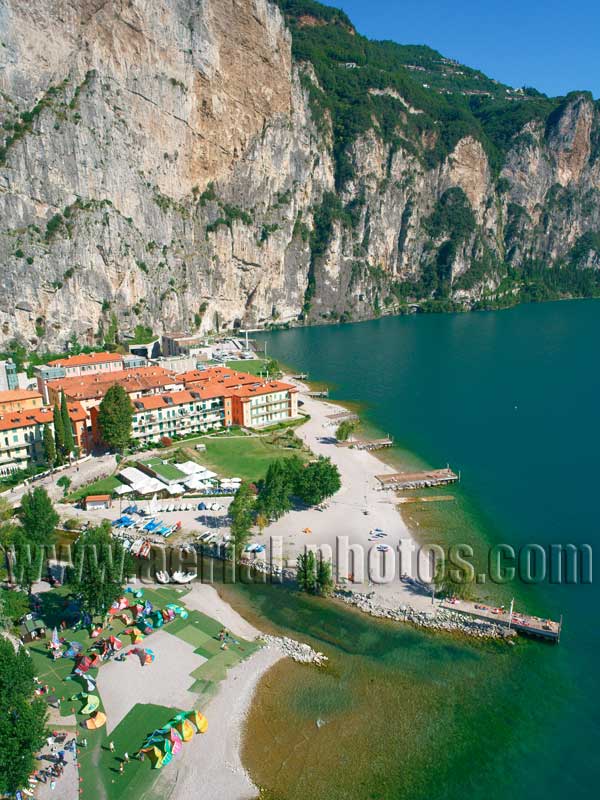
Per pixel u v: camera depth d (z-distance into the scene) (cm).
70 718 6147
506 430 16125
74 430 13038
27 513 8894
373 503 11388
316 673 6962
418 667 7100
